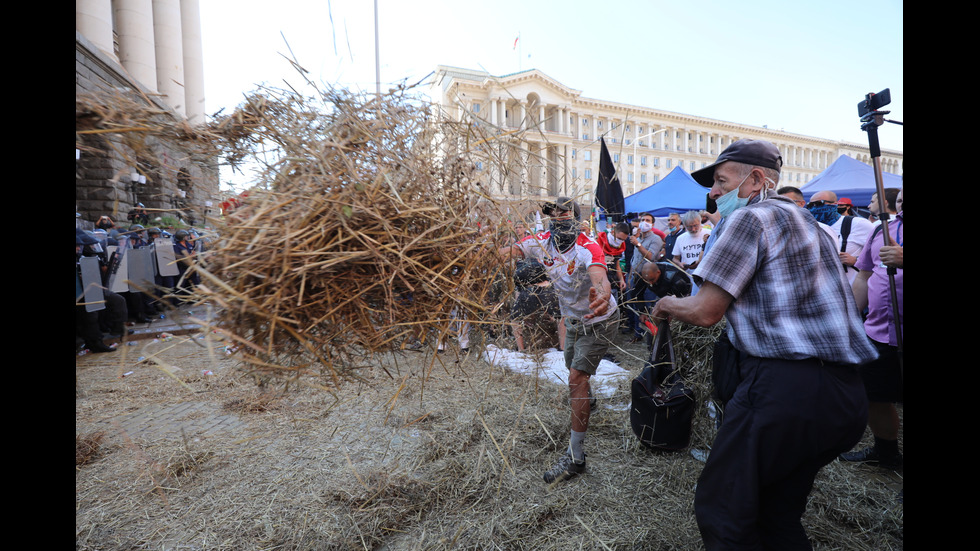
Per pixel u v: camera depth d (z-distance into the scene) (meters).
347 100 1.58
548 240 2.49
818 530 2.03
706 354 2.46
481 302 1.67
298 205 1.31
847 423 1.38
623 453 2.70
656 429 2.50
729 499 1.43
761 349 1.45
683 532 2.02
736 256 1.46
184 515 2.18
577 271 2.46
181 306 1.21
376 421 3.15
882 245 2.59
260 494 2.34
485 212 1.72
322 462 2.63
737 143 1.69
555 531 2.05
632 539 1.97
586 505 2.23
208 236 1.30
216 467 2.60
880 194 2.34
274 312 1.24
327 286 1.35
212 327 1.21
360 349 1.58
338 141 1.48
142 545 1.99
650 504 2.22
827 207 4.20
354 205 1.34
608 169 3.81
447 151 1.73
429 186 1.60
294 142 1.43
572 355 2.64
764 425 1.38
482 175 1.78
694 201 8.36
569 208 2.44
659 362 2.52
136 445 2.85
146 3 13.91
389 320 1.47
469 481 2.43
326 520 2.13
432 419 3.15
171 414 3.37
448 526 2.11
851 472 2.50
